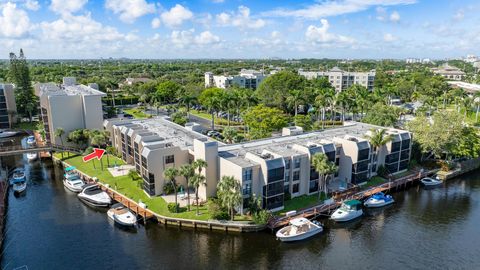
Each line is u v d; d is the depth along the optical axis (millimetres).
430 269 49219
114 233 57375
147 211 61531
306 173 68562
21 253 51906
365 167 75438
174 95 180500
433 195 74875
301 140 79000
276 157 63688
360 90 143375
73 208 66500
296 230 55938
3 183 77312
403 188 77750
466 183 82062
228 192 56156
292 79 149875
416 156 89750
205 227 57719
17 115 134250
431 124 90312
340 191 69750
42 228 58906
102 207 65938
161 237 56125
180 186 70125
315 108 138625
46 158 96375
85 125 99688
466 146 86812
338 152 76250
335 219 61125
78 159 90438
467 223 62469
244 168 58781
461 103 146750
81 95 97812
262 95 149625
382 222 62625
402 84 195375
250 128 112375
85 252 52156
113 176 77812
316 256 52062
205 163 60312
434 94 175500
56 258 50719
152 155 66000
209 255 51625
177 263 49781
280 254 52312
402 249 54094
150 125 92812
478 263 50594
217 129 125438
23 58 136125
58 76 198750
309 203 65750
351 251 53438
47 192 74062
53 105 94250
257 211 58469
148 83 192750
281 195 62875
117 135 91312
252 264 49875
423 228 60594
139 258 50750
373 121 111000
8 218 62375
